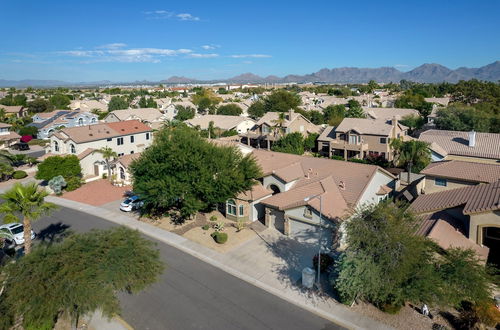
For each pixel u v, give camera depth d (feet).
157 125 316.81
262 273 89.92
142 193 115.85
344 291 72.18
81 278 57.31
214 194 113.80
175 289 82.84
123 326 69.77
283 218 113.60
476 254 78.18
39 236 113.29
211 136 255.09
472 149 161.99
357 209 93.04
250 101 479.41
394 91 644.27
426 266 68.69
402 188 150.00
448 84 546.26
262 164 138.00
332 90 638.12
